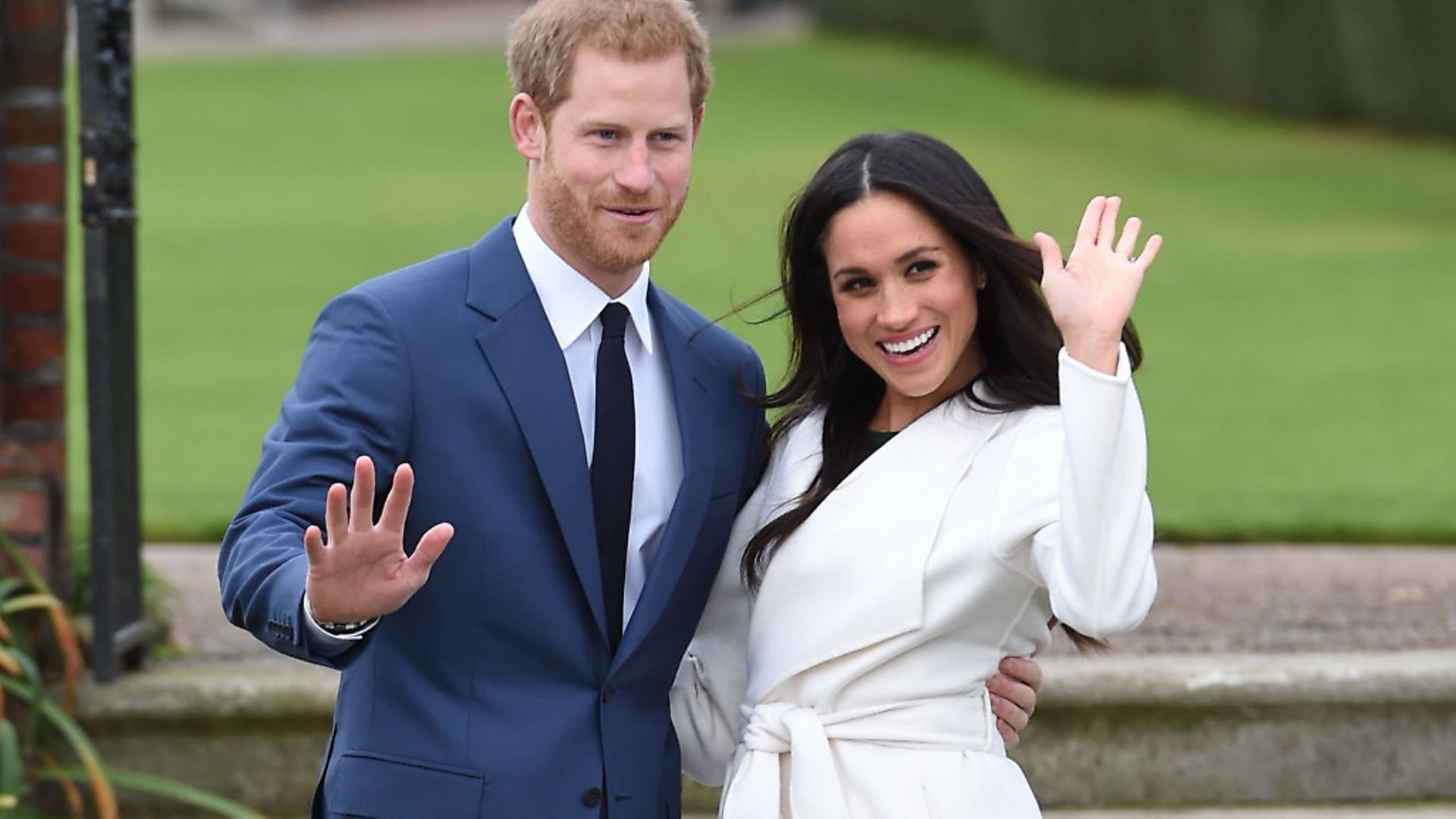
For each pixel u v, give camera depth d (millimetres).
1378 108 35031
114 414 8305
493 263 5418
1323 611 9602
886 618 5328
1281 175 31172
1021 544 5219
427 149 34906
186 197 30141
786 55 47938
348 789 5188
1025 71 43906
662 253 23812
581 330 5422
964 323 5438
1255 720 8250
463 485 5219
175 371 18125
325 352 5230
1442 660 8336
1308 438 14562
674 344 5664
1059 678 8180
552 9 5211
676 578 5445
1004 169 31219
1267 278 22922
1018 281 5484
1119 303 4934
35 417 8680
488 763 5180
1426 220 27234
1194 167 32062
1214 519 11727
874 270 5375
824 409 5824
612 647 5418
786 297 5773
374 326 5219
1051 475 5203
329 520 4484
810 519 5535
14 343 8625
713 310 19750
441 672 5234
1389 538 11422
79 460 14633
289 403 5230
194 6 57500
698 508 5512
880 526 5398
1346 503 12234
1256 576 10453
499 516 5234
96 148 8086
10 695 8180
